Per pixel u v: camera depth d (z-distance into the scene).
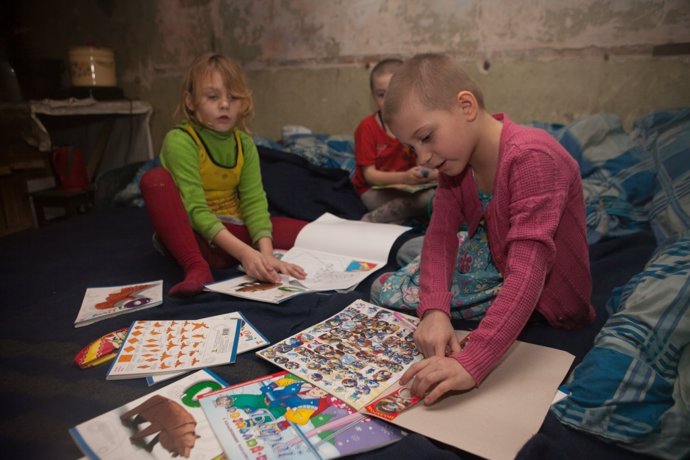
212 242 1.44
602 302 1.20
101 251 1.68
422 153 0.90
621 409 0.76
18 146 2.48
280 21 2.56
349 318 1.07
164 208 1.38
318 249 1.53
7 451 0.71
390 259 1.42
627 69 1.93
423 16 2.24
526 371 0.86
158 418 0.74
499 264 1.04
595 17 1.94
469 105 0.88
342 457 0.67
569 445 0.72
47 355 0.98
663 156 1.70
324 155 2.30
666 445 0.71
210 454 0.67
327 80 2.54
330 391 0.81
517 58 2.11
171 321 1.08
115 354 0.96
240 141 1.59
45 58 2.97
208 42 2.76
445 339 0.87
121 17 2.93
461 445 0.67
